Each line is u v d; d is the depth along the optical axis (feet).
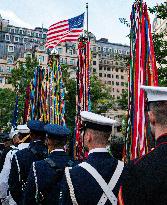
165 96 5.66
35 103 32.01
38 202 11.80
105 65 377.91
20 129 18.81
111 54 388.16
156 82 15.83
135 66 15.84
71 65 299.99
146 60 15.97
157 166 5.26
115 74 383.65
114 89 379.35
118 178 8.29
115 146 14.56
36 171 11.89
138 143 14.44
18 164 14.02
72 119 109.50
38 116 31.71
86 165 8.43
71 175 8.31
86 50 26.58
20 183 14.08
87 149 9.08
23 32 345.92
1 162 17.99
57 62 31.40
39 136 14.66
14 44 335.88
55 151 12.30
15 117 47.03
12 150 17.93
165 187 5.08
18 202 14.24
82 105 25.08
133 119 15.02
